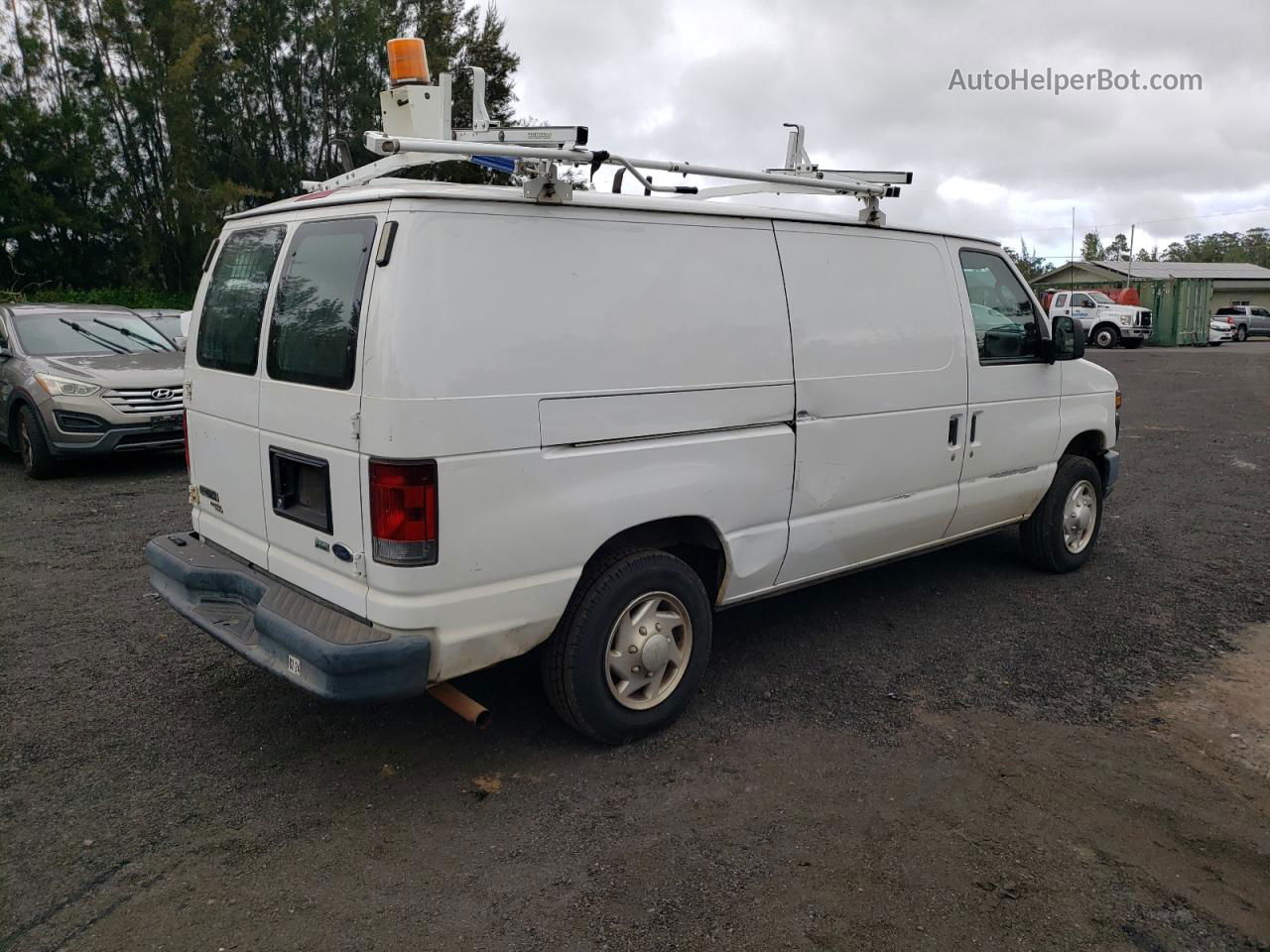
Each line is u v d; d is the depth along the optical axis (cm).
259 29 3034
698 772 370
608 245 358
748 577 422
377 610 323
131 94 2800
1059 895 297
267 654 346
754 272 406
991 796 353
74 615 530
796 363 421
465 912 288
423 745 389
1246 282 5234
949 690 445
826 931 280
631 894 296
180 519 741
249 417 383
